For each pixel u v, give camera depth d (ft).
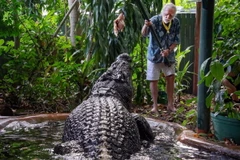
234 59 11.23
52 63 22.22
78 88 20.59
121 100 12.69
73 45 23.62
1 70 21.53
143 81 21.36
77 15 24.11
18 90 20.27
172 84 19.15
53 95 20.16
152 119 14.98
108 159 8.59
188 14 25.31
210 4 12.34
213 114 12.82
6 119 14.47
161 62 18.71
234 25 13.24
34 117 14.93
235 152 10.74
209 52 12.54
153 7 20.95
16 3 20.08
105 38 19.48
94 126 9.87
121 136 9.66
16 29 20.54
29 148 11.21
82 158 8.96
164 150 11.19
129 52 20.11
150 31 18.29
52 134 13.10
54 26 26.30
